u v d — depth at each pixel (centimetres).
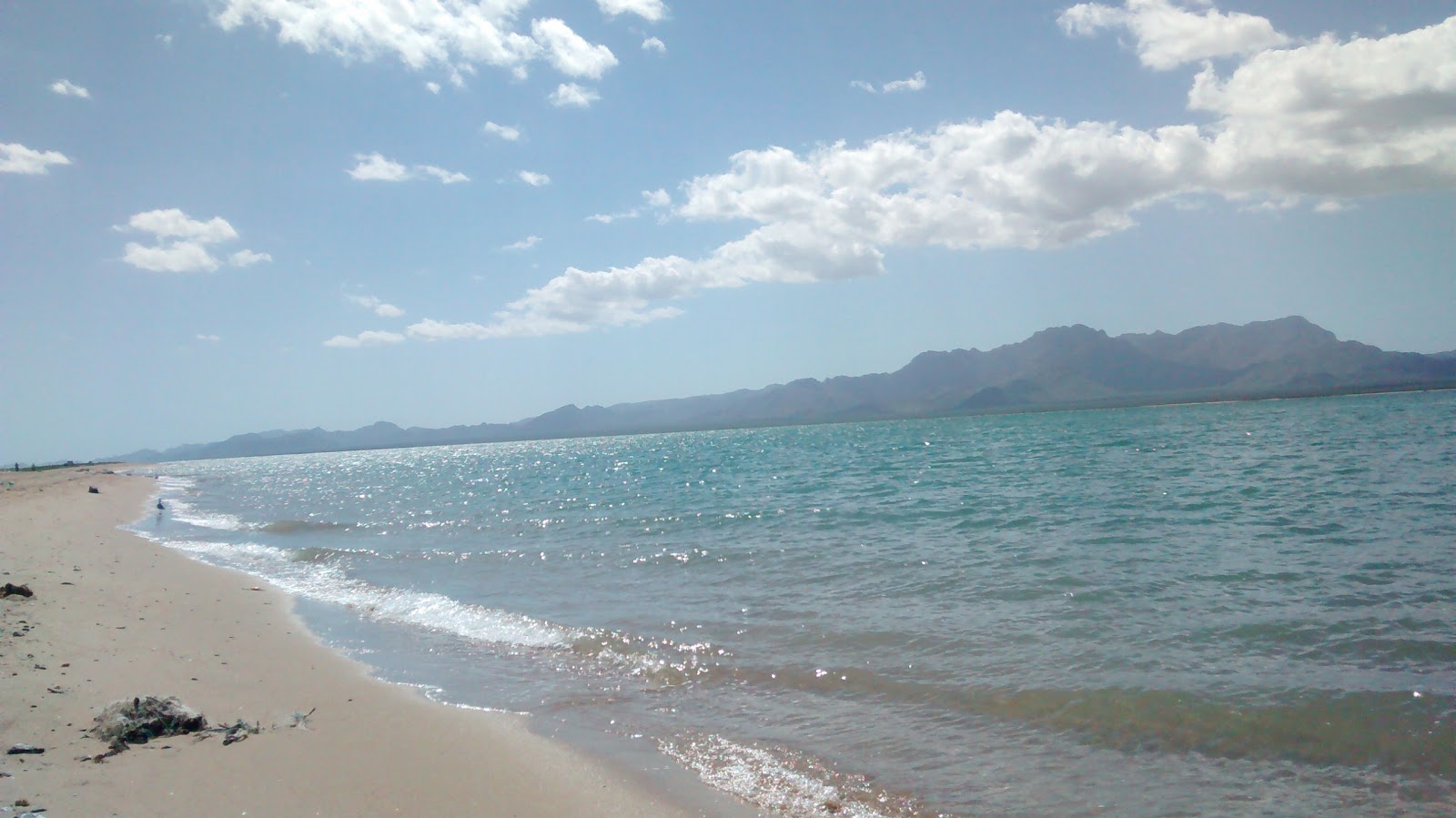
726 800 736
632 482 5031
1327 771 745
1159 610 1298
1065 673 1017
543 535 2691
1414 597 1300
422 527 3130
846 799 731
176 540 2952
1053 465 4325
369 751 845
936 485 3600
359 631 1445
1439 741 783
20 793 664
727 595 1577
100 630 1290
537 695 1055
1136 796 712
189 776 739
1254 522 2123
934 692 984
